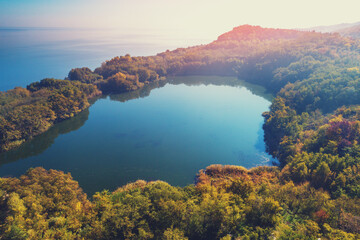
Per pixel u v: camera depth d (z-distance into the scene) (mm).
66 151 146875
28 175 92375
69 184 90438
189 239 59531
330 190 84812
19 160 137375
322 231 58469
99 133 173375
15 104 187500
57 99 192125
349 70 193250
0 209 71188
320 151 105438
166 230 59250
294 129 138875
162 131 174000
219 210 61062
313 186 86500
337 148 105688
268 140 151375
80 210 74250
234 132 167750
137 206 65625
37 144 156875
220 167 119375
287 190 75812
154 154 140750
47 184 84938
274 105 182125
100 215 68812
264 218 59969
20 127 155750
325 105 167750
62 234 60625
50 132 174250
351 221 58312
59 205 76625
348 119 128750
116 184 112375
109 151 146125
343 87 168250
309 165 96188
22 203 71375
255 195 71438
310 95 179500
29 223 64188
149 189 80875
